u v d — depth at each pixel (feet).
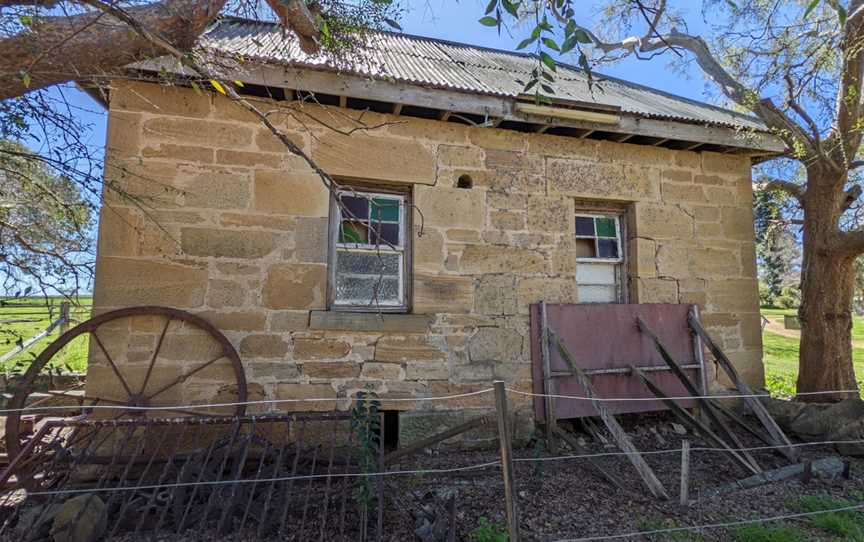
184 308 13.99
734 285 19.20
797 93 18.75
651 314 17.81
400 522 10.34
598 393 16.78
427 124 16.51
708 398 15.94
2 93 9.52
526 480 12.91
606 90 21.17
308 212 15.16
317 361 14.78
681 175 19.06
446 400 15.65
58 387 18.33
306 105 15.40
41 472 11.51
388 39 22.71
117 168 13.76
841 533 10.36
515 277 16.76
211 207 14.46
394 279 16.28
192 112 14.57
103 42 9.83
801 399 19.29
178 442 12.30
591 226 18.69
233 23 17.84
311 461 12.46
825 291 19.26
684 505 11.44
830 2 15.43
